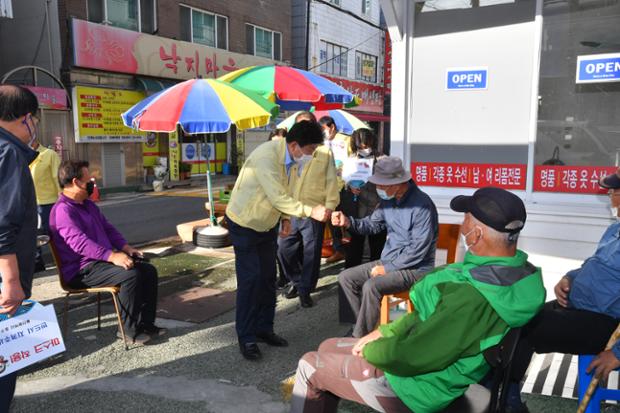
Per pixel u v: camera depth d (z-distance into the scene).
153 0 14.38
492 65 4.03
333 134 5.83
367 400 2.06
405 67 4.24
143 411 2.90
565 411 2.86
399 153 4.35
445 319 1.79
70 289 3.81
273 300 3.83
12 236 2.26
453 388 1.89
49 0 12.20
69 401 3.01
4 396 2.40
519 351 2.31
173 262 6.23
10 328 2.37
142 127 5.64
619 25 3.66
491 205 1.85
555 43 3.84
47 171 5.96
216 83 5.81
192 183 16.06
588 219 3.76
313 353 2.25
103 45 12.80
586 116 3.82
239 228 3.55
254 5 18.08
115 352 3.68
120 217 10.00
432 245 3.63
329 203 4.51
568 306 2.71
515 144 4.04
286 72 6.43
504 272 1.81
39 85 12.68
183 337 3.95
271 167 3.50
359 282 3.79
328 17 21.30
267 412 2.89
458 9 4.07
